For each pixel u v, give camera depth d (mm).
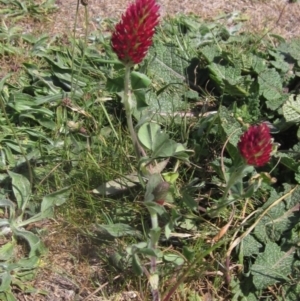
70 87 493
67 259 396
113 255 384
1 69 516
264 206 410
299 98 448
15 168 436
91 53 524
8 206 410
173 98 487
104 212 411
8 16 569
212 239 394
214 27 573
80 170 427
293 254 392
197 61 511
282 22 600
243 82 488
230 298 385
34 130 460
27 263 383
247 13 606
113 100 482
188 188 409
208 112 479
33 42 543
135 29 328
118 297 379
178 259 379
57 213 413
